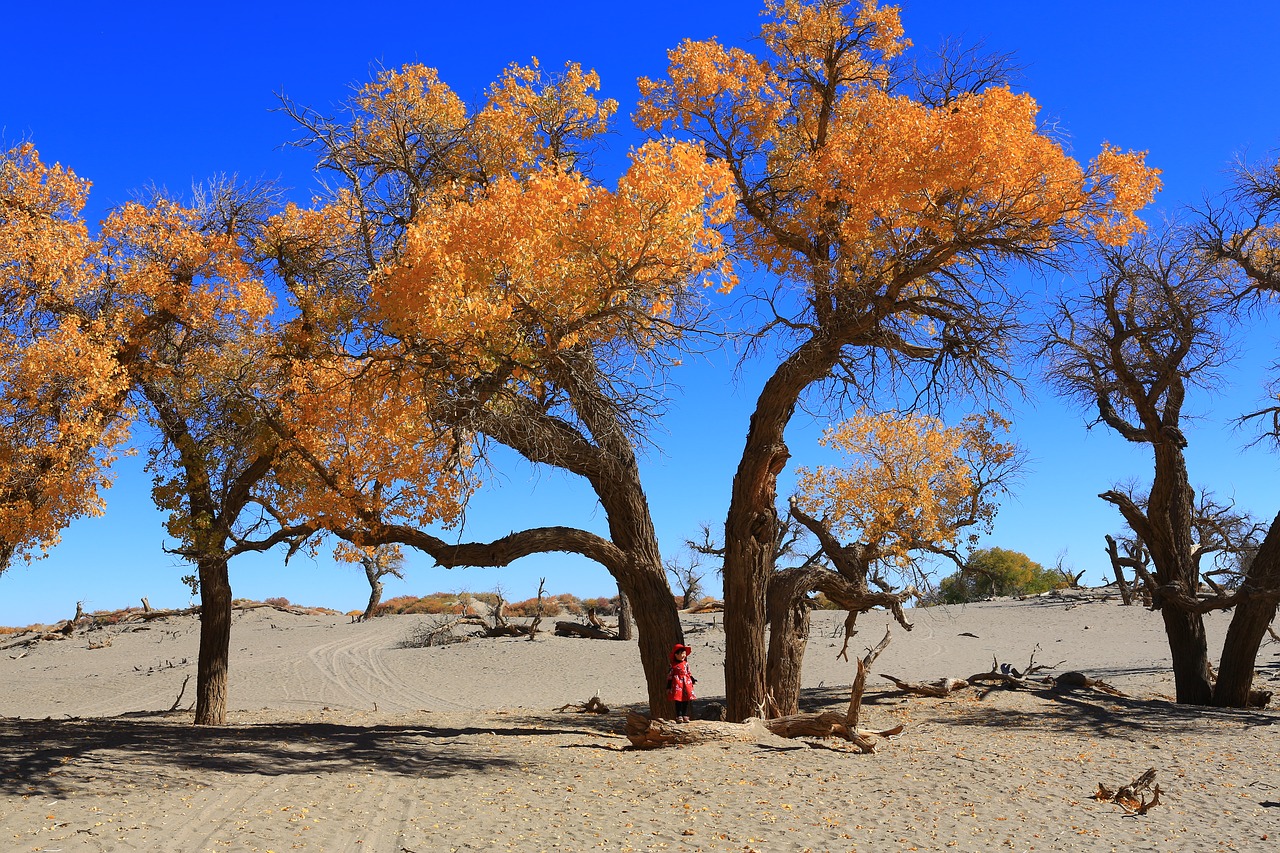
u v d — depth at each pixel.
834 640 41.03
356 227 16.50
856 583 17.58
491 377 12.53
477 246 11.36
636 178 11.43
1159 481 21.02
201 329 17.33
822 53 16.28
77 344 15.29
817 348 14.63
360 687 31.91
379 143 16.27
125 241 17.44
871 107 14.95
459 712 22.56
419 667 36.50
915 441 20.09
